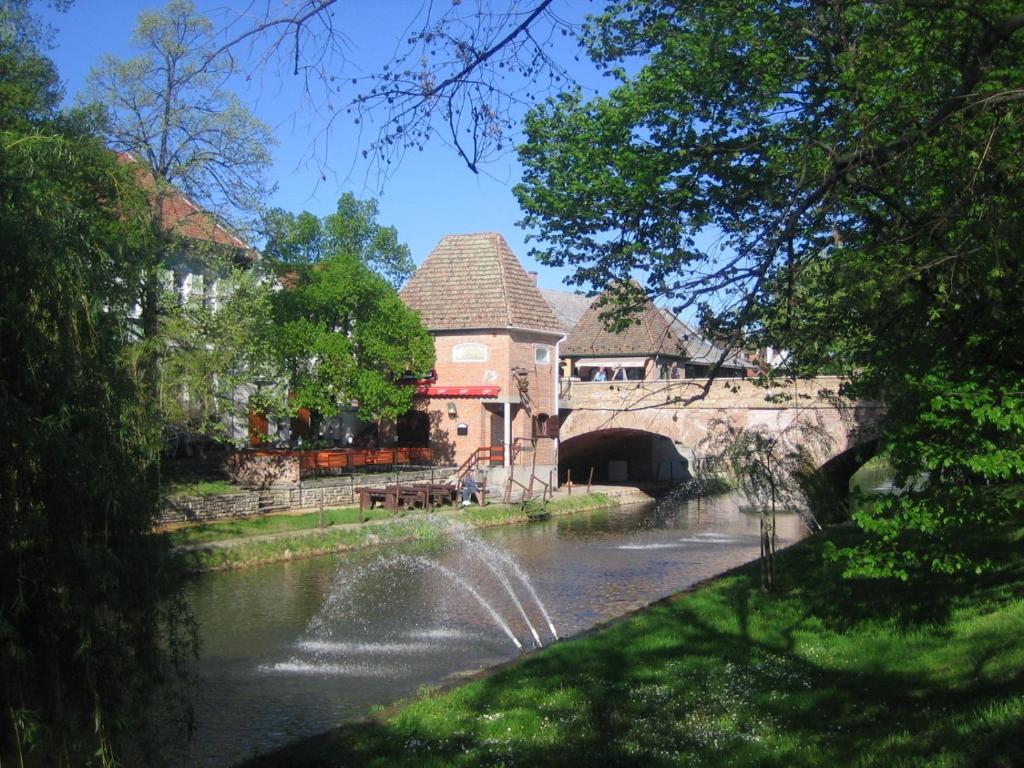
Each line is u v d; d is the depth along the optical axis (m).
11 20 20.98
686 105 13.84
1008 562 14.09
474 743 8.48
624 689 10.05
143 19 21.38
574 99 15.64
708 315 10.95
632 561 25.48
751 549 27.86
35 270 7.48
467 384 40.72
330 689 13.48
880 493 10.97
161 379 20.62
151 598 8.11
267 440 31.44
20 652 6.91
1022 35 9.63
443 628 17.42
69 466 7.28
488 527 33.12
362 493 31.84
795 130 12.45
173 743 9.55
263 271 28.97
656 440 51.41
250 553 24.27
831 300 11.22
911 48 10.35
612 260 13.02
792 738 8.03
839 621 12.53
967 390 8.58
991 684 8.85
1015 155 8.40
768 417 35.53
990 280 8.77
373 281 33.69
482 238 42.84
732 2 12.10
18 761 7.23
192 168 23.19
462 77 6.61
